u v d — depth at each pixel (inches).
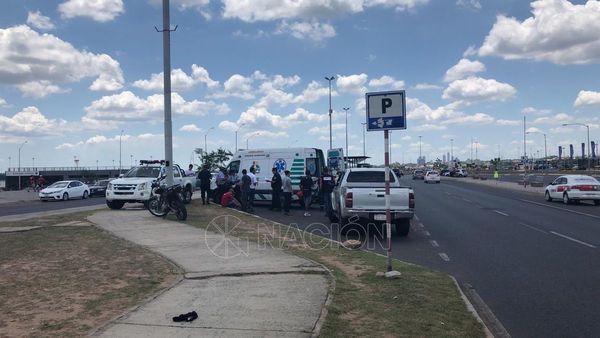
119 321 257.9
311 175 1023.0
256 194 1039.0
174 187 738.2
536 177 2287.2
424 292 324.8
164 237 550.3
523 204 1172.5
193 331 243.0
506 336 261.3
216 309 279.4
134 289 331.6
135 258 430.9
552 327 275.1
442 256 486.3
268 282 343.6
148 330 244.2
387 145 372.2
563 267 434.9
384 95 368.2
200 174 1000.2
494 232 668.1
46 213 909.8
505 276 399.2
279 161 1039.0
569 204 1164.5
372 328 254.2
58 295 317.1
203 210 864.3
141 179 917.8
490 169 5895.7
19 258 433.1
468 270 421.7
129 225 657.0
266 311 275.7
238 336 236.4
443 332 251.8
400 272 381.4
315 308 281.4
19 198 1631.4
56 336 241.9
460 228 711.1
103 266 400.2
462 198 1403.8
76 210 946.1
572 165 4500.5
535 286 366.9
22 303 299.4
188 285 336.8
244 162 1064.8
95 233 581.6
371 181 693.3
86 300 305.6
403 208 612.7
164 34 800.9
